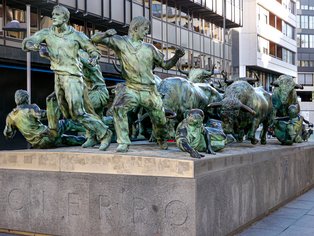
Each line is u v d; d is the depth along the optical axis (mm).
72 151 6465
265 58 50844
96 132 6734
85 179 6184
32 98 23594
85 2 24031
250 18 47531
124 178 5953
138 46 6457
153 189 5789
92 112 7035
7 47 21266
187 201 5605
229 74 42812
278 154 8602
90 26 26234
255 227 7098
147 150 6812
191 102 8758
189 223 5598
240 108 8320
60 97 6883
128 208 5938
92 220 6145
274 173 8344
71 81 6754
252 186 7281
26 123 7172
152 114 6727
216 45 39969
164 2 32125
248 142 10172
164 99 8305
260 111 9281
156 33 31031
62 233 6344
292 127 9852
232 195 6555
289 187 9289
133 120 8578
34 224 6523
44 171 6457
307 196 9953
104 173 6086
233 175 6590
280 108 10242
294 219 7660
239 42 47375
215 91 9547
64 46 6746
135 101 6469
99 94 8039
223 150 7453
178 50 6477
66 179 6297
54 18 6699
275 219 7656
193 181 5578
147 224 5832
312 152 11234
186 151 6031
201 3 34750
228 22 41000
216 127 7566
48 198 6426
